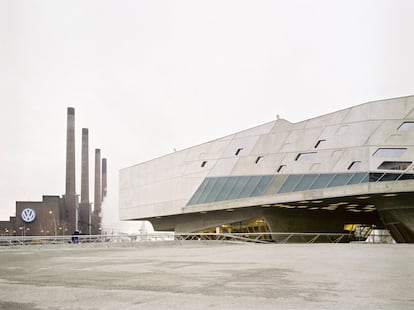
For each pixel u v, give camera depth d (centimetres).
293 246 2661
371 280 808
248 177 4419
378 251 1886
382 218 3906
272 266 1140
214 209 4609
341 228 4997
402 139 3450
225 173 4672
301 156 4016
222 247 2639
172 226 5784
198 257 1590
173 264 1235
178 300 599
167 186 5372
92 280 836
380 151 3506
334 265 1155
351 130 3706
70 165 13562
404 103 3519
